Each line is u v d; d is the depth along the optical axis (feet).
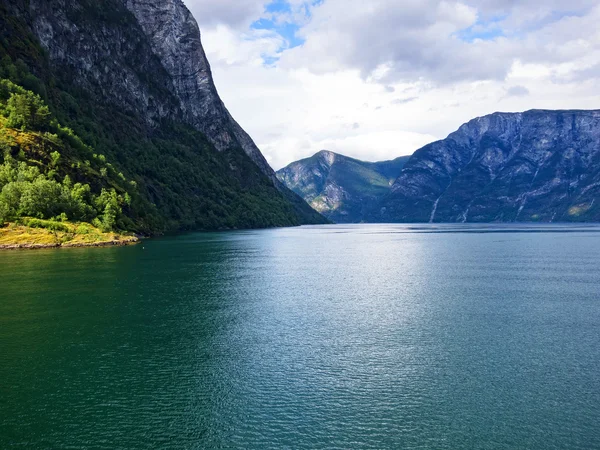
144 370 127.75
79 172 522.47
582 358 138.51
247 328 166.91
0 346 145.48
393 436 95.66
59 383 118.73
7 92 540.11
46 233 422.82
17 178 446.19
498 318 183.21
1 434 95.30
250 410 105.81
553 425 100.12
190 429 97.71
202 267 316.19
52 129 555.69
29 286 232.32
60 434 95.55
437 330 166.30
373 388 117.39
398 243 598.34
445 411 105.81
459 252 461.37
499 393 114.93
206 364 131.54
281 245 540.93
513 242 606.96
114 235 473.67
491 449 91.35
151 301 206.90
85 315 180.86
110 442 92.89
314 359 136.36
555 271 313.94
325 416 103.30
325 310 194.90
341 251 468.75
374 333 161.99
